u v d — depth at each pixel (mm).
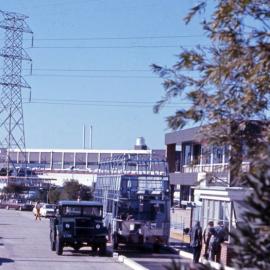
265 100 9531
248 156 9375
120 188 46938
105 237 44562
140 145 133500
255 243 7191
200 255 38250
